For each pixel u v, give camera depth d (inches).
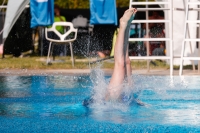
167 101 330.6
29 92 386.6
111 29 869.2
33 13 669.3
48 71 592.1
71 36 936.3
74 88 413.1
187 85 429.4
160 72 575.8
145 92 378.0
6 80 479.8
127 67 311.1
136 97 326.6
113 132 221.1
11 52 941.8
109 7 650.2
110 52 872.3
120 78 308.5
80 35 946.1
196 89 401.7
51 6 672.4
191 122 248.2
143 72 574.9
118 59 308.5
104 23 649.6
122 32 307.9
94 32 882.1
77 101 332.8
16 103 323.9
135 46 855.1
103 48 887.1
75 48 943.7
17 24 946.1
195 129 228.1
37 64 705.0
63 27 896.3
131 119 257.1
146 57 553.0
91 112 281.1
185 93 376.2
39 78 499.2
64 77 509.7
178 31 686.5
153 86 413.7
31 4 668.7
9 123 245.6
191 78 491.2
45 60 812.0
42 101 333.4
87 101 314.0
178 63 692.7
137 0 1331.2
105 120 253.9
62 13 1048.8
